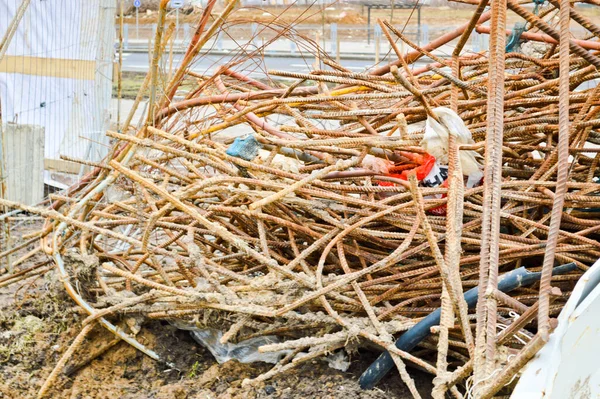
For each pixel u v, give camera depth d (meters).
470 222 3.52
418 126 4.43
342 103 4.55
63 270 3.73
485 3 3.08
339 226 3.50
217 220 3.98
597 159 3.87
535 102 3.86
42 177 6.29
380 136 3.72
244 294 3.49
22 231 5.84
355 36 16.58
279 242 3.79
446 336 2.75
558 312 3.36
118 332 3.69
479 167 3.83
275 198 3.20
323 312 3.44
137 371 3.70
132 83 11.98
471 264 3.55
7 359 3.74
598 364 2.18
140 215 3.83
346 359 3.45
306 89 4.59
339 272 3.73
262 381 3.42
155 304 3.64
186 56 4.01
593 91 3.77
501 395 2.73
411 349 3.13
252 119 4.12
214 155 3.69
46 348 3.80
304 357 3.26
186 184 4.29
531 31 4.76
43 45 7.30
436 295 3.39
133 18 17.67
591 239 3.65
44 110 7.41
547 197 3.58
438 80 4.49
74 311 3.88
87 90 7.25
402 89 4.06
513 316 3.22
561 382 2.03
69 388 3.61
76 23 7.20
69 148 7.25
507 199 3.72
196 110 5.27
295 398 3.29
